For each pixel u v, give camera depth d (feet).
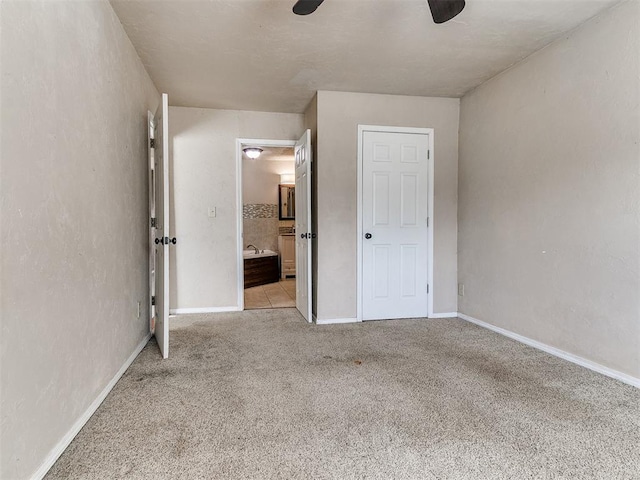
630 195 7.13
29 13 4.31
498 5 7.22
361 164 12.09
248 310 13.98
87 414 5.84
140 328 9.29
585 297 8.07
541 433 5.51
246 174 23.07
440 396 6.73
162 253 8.88
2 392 3.77
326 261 11.94
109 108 7.03
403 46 8.93
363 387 7.11
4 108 3.84
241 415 6.05
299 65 9.95
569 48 8.36
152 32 8.16
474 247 11.87
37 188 4.46
